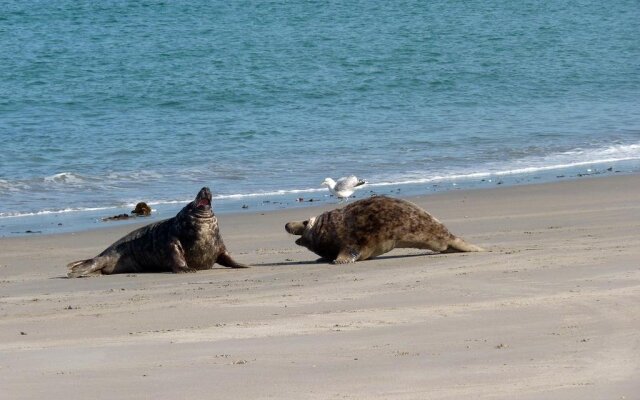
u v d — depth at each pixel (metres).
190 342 13.73
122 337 14.38
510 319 14.34
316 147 44.41
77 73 68.56
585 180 35.69
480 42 84.62
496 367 11.69
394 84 64.75
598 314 14.28
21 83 64.56
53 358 12.98
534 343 12.80
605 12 102.81
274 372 11.84
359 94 60.94
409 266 20.31
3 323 15.95
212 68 70.81
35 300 18.50
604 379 10.93
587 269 18.19
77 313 16.66
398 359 12.27
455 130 48.75
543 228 25.84
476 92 62.19
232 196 34.78
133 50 78.44
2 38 83.56
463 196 33.12
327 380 11.40
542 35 88.88
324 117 52.66
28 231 29.34
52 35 85.25
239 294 17.95
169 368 12.20
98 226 30.08
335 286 18.25
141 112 54.66
